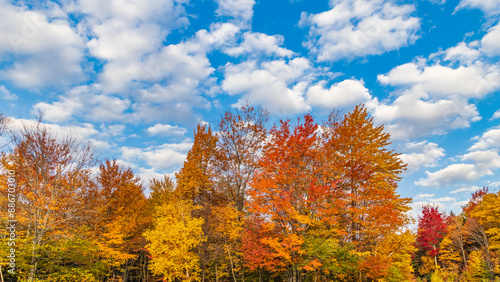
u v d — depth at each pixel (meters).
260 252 14.28
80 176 16.42
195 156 26.61
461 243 35.62
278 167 14.84
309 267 12.27
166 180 31.91
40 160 14.74
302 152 14.84
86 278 16.41
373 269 13.22
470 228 33.91
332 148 16.62
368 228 14.27
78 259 17.47
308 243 13.49
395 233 15.03
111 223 22.62
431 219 41.81
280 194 14.06
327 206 13.57
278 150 15.05
